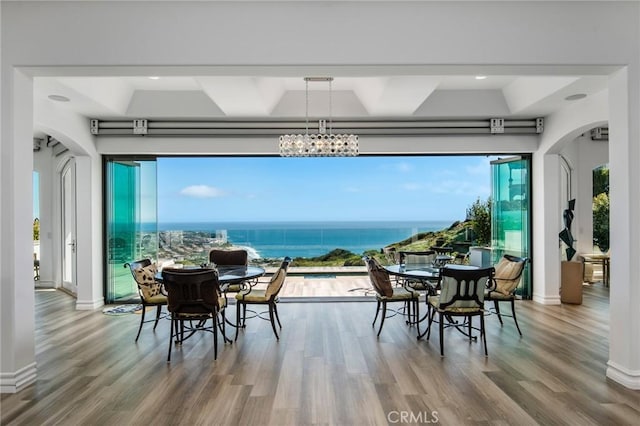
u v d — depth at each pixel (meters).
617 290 3.10
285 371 3.32
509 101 5.40
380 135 5.74
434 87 4.30
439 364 3.46
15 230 3.01
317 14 3.03
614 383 3.05
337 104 5.44
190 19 3.01
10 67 3.01
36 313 5.44
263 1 3.01
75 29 3.00
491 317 5.10
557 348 3.88
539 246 5.92
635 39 3.05
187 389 2.98
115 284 6.07
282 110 5.45
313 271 10.03
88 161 5.71
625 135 3.05
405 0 3.02
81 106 4.95
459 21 3.04
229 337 4.29
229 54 3.02
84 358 3.64
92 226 5.75
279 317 5.13
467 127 5.73
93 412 2.64
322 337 4.27
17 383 2.96
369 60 3.03
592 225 7.44
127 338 4.26
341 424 2.48
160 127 5.67
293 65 3.04
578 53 3.04
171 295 3.62
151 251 6.04
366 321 4.92
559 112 5.30
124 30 3.00
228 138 5.75
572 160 7.39
